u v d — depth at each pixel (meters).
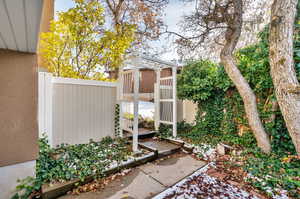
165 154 3.85
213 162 3.45
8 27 1.40
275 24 2.95
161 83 5.81
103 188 2.43
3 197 2.08
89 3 4.25
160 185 2.55
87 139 3.95
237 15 3.71
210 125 5.22
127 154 3.48
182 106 6.94
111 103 4.44
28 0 0.99
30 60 2.25
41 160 2.68
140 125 6.57
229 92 4.71
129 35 5.17
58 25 3.93
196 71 5.36
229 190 2.41
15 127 2.16
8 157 2.11
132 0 6.16
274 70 3.02
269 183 2.51
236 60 4.38
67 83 3.60
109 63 4.71
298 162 3.01
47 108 3.24
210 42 5.38
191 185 2.55
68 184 2.30
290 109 2.84
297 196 2.20
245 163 3.23
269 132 3.67
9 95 2.11
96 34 4.54
